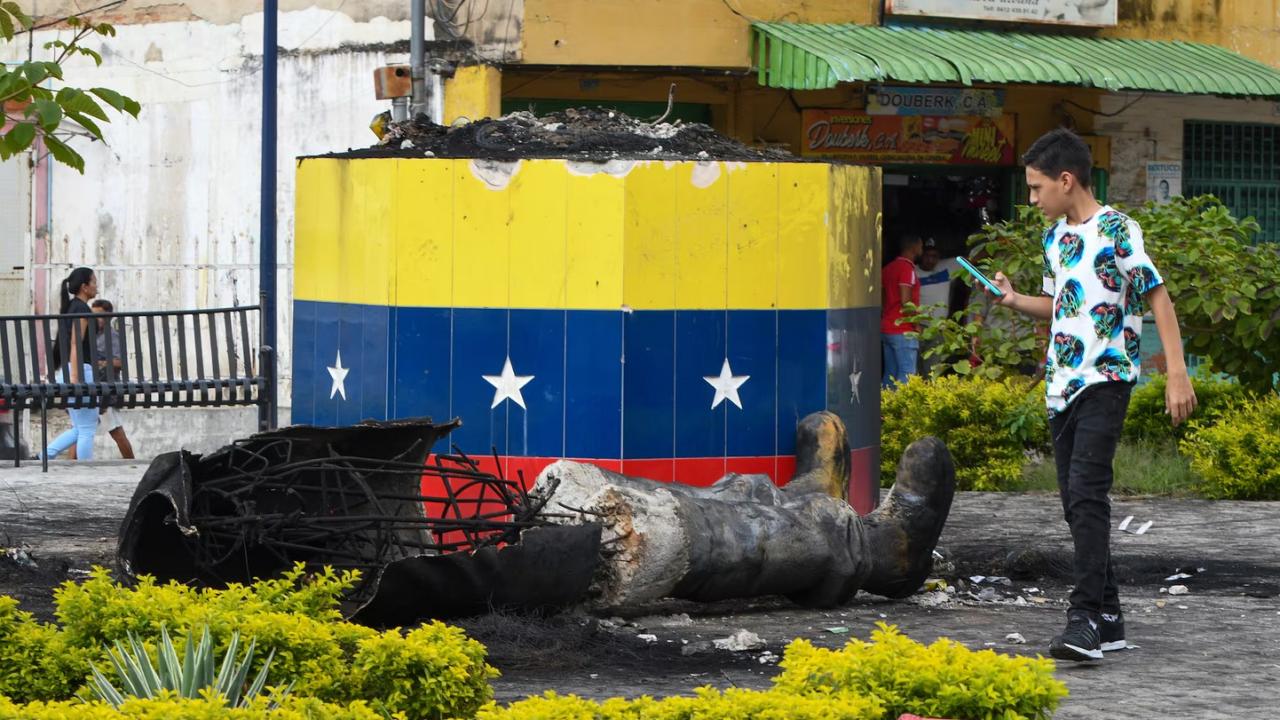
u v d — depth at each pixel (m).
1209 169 26.00
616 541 8.83
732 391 10.23
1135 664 8.09
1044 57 22.00
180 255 23.25
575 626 8.53
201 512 8.94
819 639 8.68
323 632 6.23
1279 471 15.01
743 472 10.26
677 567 8.84
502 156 10.30
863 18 22.48
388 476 9.41
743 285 10.25
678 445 10.11
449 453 10.30
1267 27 25.59
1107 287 8.21
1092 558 8.10
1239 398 16.48
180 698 5.22
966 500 15.12
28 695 6.23
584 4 20.80
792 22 21.91
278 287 22.25
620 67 21.00
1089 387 8.19
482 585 8.22
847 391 10.84
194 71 23.06
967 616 9.49
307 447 9.21
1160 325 8.23
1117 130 25.11
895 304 21.92
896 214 24.11
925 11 22.53
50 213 24.58
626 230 9.94
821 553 9.34
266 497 9.16
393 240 10.47
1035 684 5.58
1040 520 13.62
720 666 7.97
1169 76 22.22
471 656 6.26
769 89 22.67
